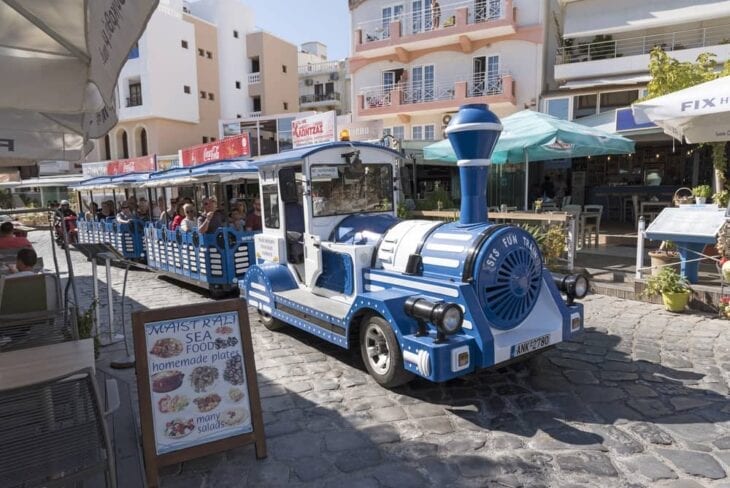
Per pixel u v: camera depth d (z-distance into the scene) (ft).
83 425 8.32
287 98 129.18
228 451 11.55
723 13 50.83
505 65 62.13
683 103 19.60
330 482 10.29
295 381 15.57
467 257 13.39
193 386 10.61
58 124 14.37
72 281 16.38
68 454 8.16
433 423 12.64
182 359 10.62
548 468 10.53
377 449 11.50
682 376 14.84
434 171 54.70
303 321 17.57
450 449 11.40
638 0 54.54
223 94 118.01
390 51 68.33
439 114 66.69
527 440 11.69
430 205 37.19
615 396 13.74
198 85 110.63
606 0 55.93
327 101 144.87
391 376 13.93
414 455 11.21
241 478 10.49
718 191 27.68
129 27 6.23
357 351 18.28
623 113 40.09
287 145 87.61
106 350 19.01
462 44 63.41
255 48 121.60
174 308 10.72
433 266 14.24
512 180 50.57
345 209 18.99
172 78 103.45
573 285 15.11
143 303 27.94
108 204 50.11
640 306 22.33
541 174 58.90
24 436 7.87
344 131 19.54
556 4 62.08
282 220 20.11
